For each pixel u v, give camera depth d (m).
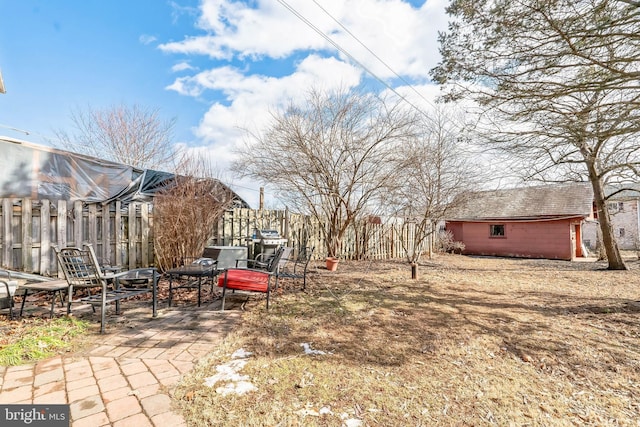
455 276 8.06
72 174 6.74
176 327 3.71
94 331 3.52
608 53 3.92
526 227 15.38
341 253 10.80
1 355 2.75
